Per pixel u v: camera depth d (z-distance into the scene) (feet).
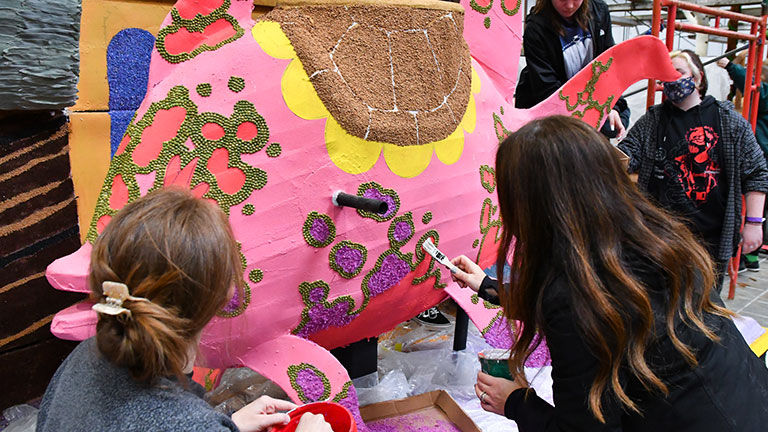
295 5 4.18
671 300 2.95
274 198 3.90
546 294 3.04
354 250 4.26
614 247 2.90
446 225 4.82
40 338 5.12
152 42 5.41
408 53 4.51
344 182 4.13
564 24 7.24
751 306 9.57
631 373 2.96
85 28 4.93
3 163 4.60
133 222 2.30
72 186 5.03
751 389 3.14
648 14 18.49
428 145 4.57
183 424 2.23
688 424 2.99
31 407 5.08
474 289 4.63
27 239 4.84
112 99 5.20
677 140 7.32
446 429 5.17
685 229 3.18
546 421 3.48
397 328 7.50
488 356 4.35
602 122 6.38
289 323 4.15
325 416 3.30
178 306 2.27
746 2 12.51
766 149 10.96
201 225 2.33
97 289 2.31
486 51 5.83
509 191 3.16
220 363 4.05
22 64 4.32
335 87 4.07
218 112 3.82
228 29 4.14
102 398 2.32
